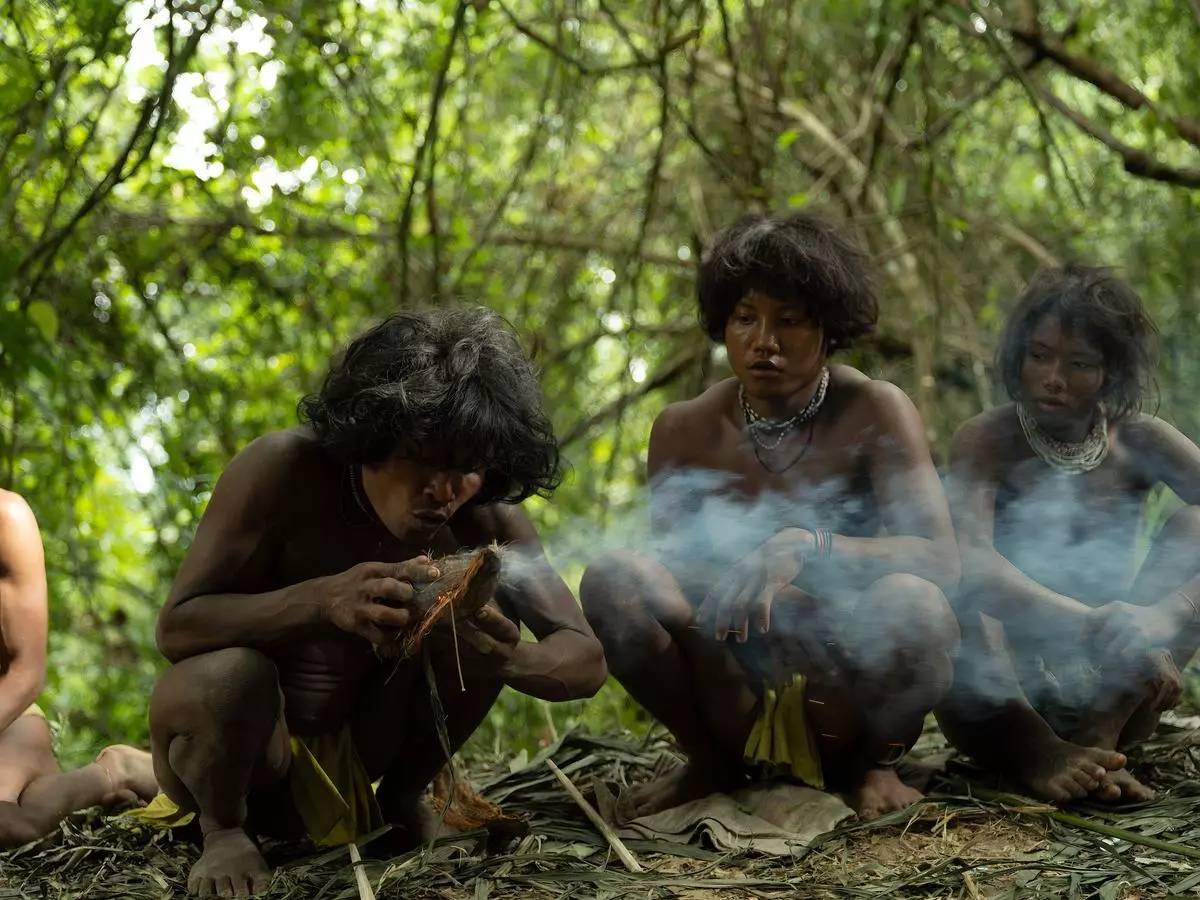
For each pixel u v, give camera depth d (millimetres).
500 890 2871
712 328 3596
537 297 7512
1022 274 7703
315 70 6051
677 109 5992
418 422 2748
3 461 6320
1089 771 3268
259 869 2908
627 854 3053
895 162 6832
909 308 6949
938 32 7090
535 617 3121
